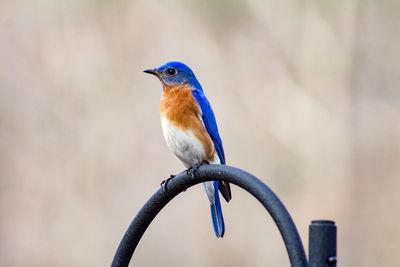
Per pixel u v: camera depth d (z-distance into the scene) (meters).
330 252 5.20
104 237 15.59
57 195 15.91
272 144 16.61
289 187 16.47
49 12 16.89
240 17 17.39
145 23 17.03
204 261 15.80
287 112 16.91
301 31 17.58
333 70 17.53
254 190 5.79
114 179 15.88
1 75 16.52
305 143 16.78
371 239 16.77
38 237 15.86
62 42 16.78
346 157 16.91
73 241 15.67
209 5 17.22
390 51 17.94
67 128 16.25
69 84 16.50
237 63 17.20
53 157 16.09
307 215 16.36
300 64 17.42
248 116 16.77
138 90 16.55
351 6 17.75
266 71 17.22
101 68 16.64
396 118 17.56
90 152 16.05
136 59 16.78
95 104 16.41
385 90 17.83
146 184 15.80
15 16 16.78
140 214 6.62
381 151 17.31
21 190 15.98
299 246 5.40
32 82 16.53
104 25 16.92
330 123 17.11
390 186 17.08
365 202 16.91
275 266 15.79
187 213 16.02
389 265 16.64
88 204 15.80
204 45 17.12
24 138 16.25
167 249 15.90
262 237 15.90
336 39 17.66
